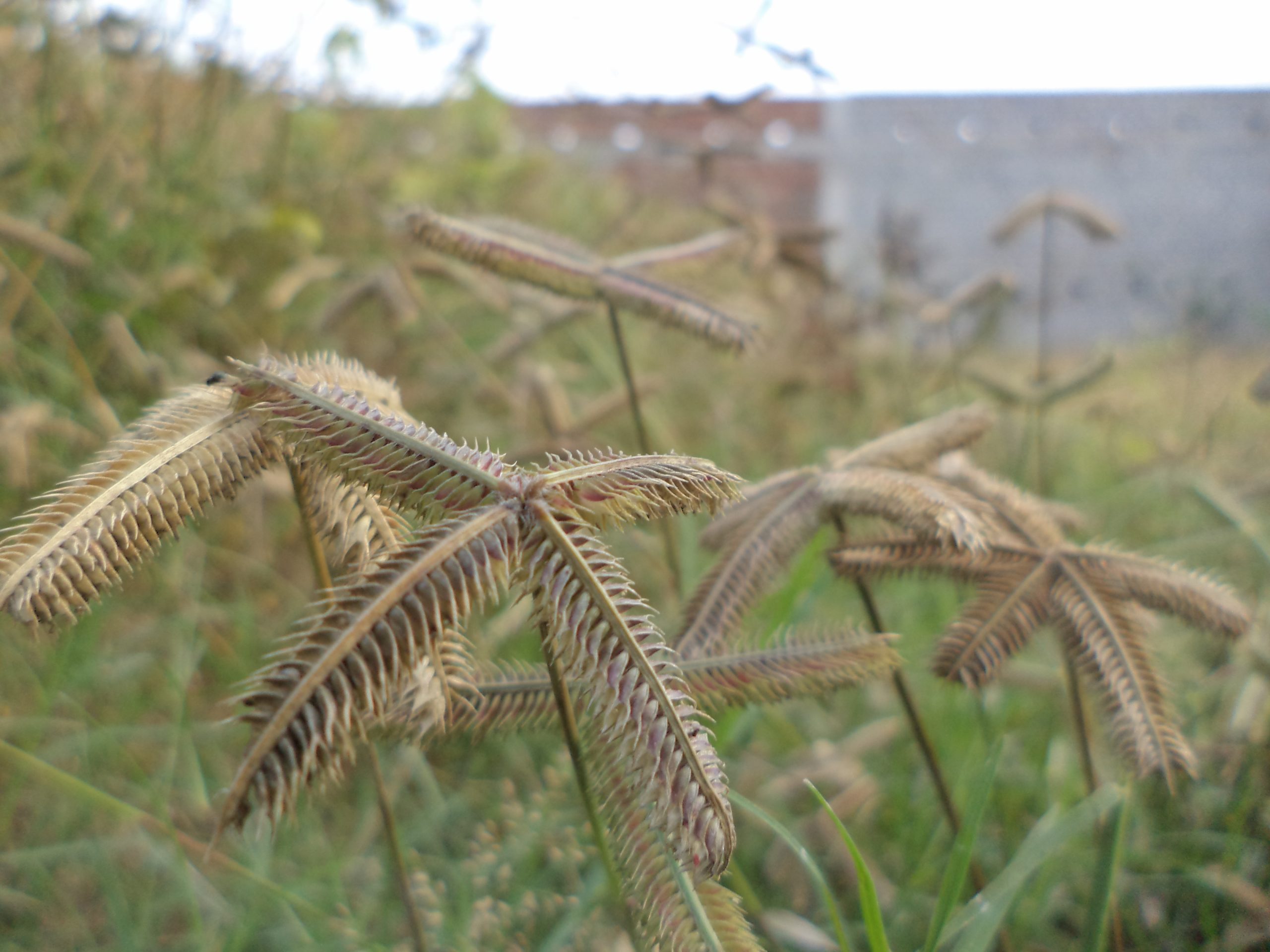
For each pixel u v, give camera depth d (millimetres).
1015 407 308
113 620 256
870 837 226
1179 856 204
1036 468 327
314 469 121
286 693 92
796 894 206
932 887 208
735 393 444
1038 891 196
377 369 354
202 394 127
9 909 196
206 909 201
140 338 311
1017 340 559
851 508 153
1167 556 306
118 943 193
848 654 143
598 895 184
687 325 190
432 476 109
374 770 162
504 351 309
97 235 311
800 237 357
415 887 198
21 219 294
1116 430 403
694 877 118
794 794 223
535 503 104
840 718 265
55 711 234
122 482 113
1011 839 207
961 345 372
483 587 100
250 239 362
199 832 216
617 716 100
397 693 109
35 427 242
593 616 101
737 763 234
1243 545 296
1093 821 177
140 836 203
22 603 105
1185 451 331
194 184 347
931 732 245
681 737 99
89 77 341
